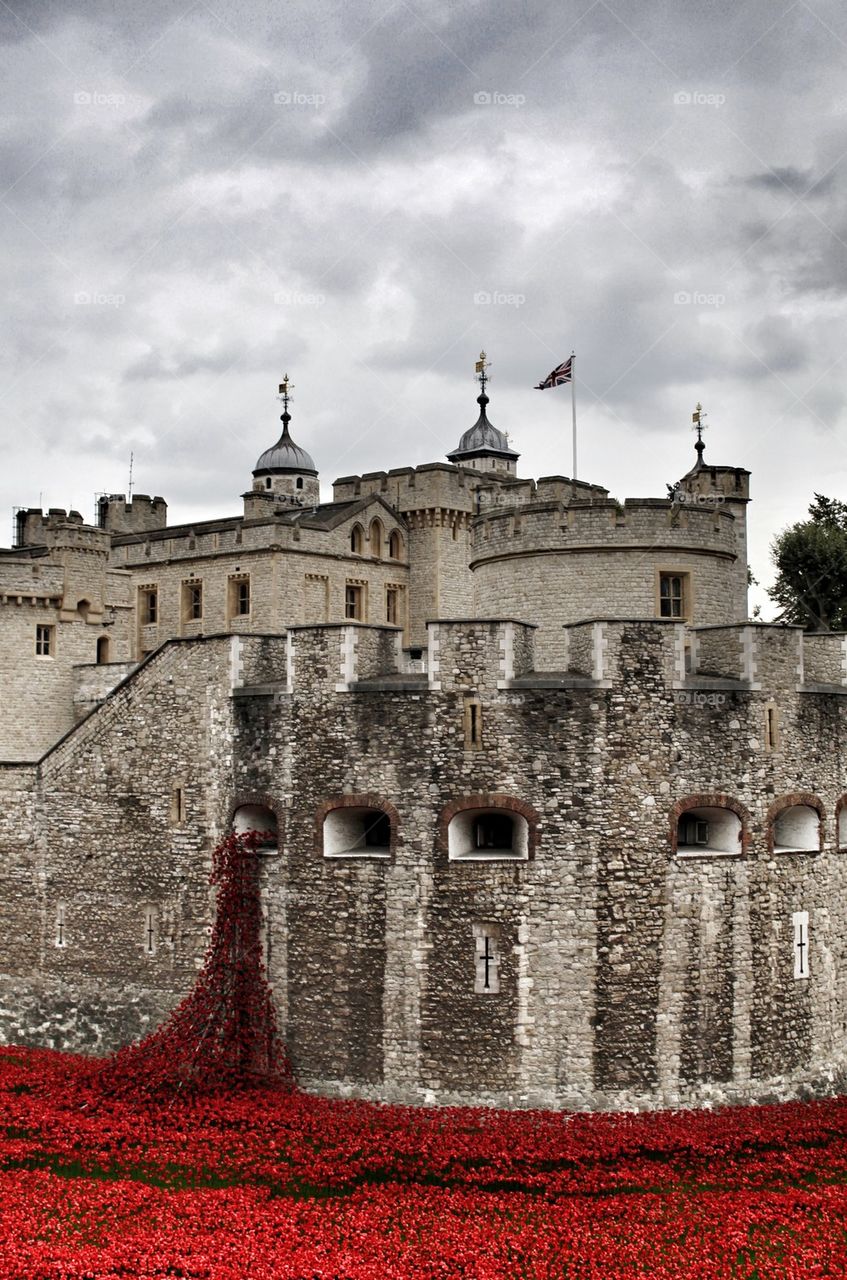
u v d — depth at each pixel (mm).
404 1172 27281
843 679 35844
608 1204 25625
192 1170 27562
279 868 33469
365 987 32250
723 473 41375
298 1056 32906
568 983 31109
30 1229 24516
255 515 74250
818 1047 34000
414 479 75375
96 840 37562
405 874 32031
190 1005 33719
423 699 32125
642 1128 29531
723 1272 22781
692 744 32250
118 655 52500
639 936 31359
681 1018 31703
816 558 68562
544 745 31516
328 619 70250
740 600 40094
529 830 31391
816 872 34344
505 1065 31250
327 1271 22688
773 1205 25656
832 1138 29562
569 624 33000
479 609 40688
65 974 37844
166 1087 32156
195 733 35656
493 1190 26484
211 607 69938
